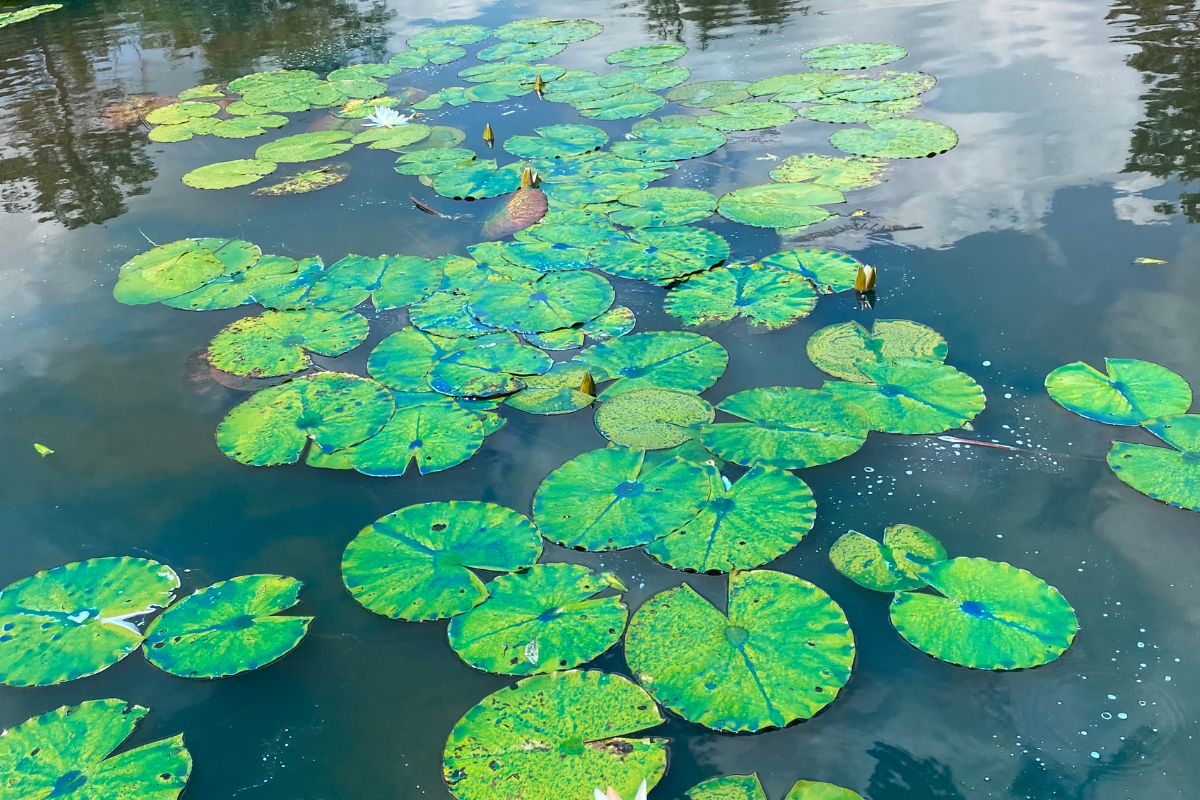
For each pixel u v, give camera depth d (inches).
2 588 89.4
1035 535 86.5
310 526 95.2
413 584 84.5
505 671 74.8
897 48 241.4
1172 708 69.4
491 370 116.6
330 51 288.4
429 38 295.4
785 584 81.0
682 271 137.3
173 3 366.3
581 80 240.2
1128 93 191.3
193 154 209.2
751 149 186.1
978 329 117.3
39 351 132.0
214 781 69.5
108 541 95.0
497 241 152.3
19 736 73.1
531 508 94.1
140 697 77.0
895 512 90.5
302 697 75.9
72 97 255.9
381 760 70.0
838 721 69.9
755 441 99.3
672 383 111.2
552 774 65.6
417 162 190.5
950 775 65.4
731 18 291.9
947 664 74.3
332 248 155.3
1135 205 145.0
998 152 171.0
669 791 64.6
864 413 102.7
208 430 112.0
